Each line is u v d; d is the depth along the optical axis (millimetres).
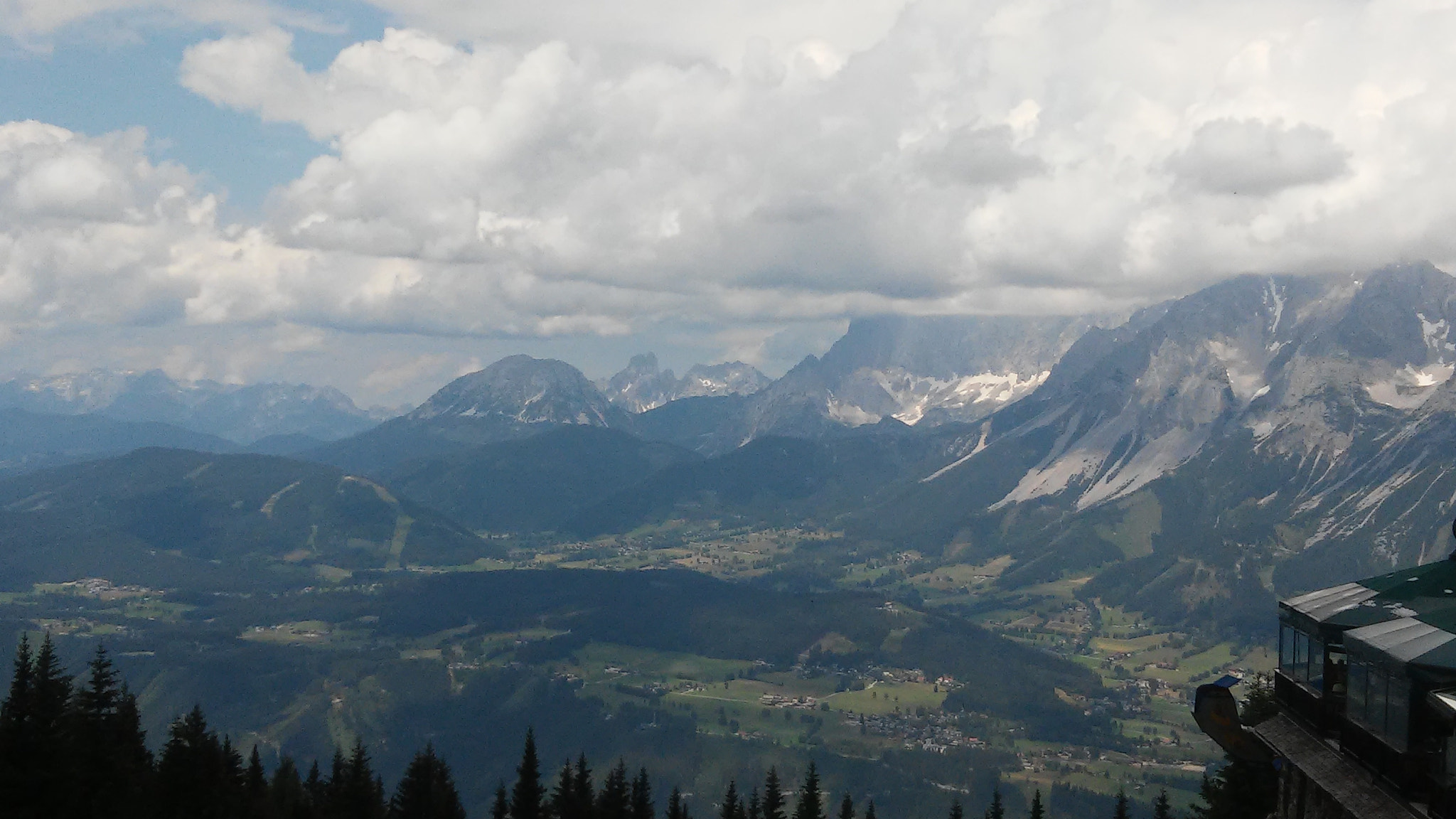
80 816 101375
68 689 111375
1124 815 123062
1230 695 49594
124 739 128375
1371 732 36812
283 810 137750
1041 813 136750
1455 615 36750
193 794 119688
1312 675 43625
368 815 136500
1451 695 32594
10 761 97188
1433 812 32750
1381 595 42406
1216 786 79688
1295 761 41906
